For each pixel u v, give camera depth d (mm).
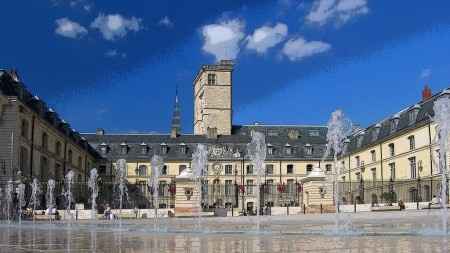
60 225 38312
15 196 61875
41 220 56188
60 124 86500
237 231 24031
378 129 90938
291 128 120312
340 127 39469
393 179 82562
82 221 49062
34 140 70750
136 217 59000
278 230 24125
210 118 119688
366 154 93750
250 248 12461
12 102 63906
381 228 24547
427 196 71500
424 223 29469
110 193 103938
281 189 96000
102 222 44844
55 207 73250
